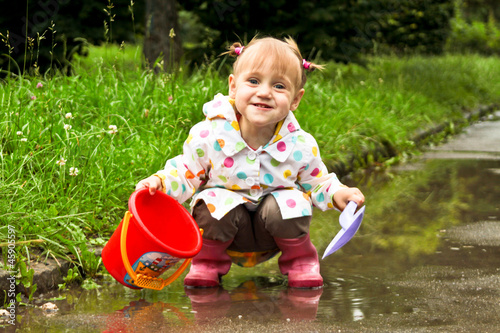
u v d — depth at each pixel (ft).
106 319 8.03
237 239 9.50
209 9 35.47
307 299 8.87
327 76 31.83
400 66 41.81
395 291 9.24
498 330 7.61
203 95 18.42
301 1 33.96
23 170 12.01
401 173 20.80
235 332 7.55
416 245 12.07
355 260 11.05
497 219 14.21
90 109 16.14
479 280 9.77
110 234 11.25
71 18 32.14
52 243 9.75
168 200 9.11
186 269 10.55
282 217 9.12
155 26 27.02
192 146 9.31
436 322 7.89
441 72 43.60
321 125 20.48
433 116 32.42
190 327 7.73
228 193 9.21
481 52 86.53
